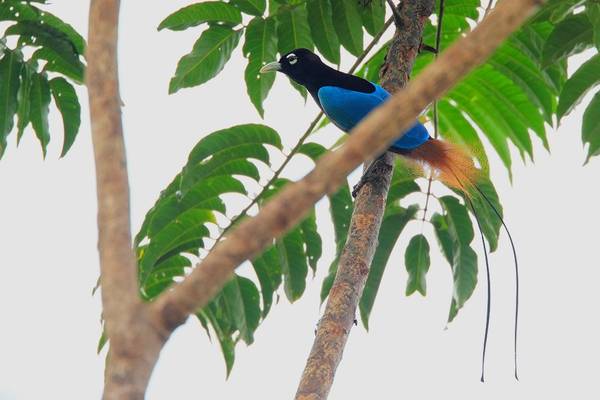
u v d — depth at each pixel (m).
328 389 6.57
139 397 3.44
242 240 3.53
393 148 10.52
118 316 3.52
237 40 11.43
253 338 11.41
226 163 10.69
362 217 8.40
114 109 4.07
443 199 11.09
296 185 3.59
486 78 11.91
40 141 11.20
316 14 11.41
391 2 9.70
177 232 10.95
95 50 4.18
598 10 9.48
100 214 3.81
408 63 9.70
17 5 10.98
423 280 11.28
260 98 11.77
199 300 3.52
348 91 11.12
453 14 11.64
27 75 11.12
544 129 11.90
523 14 3.74
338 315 7.26
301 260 11.38
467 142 12.30
